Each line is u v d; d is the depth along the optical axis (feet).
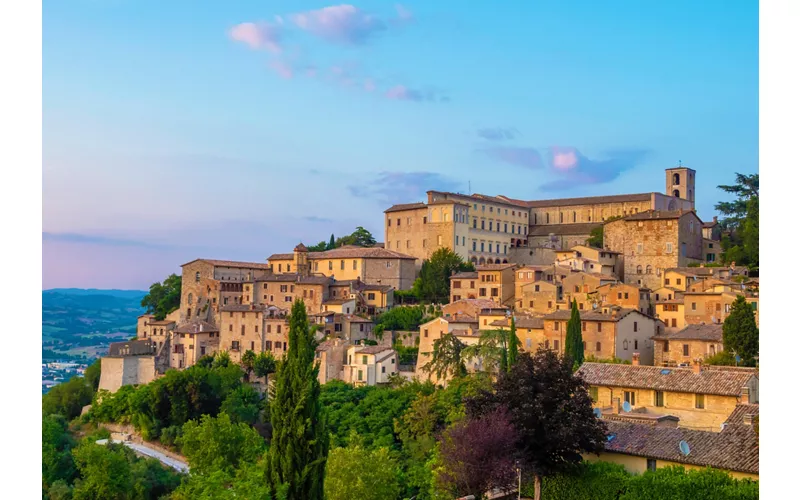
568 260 653.71
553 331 486.38
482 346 472.85
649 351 486.38
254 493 201.46
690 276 584.40
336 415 452.35
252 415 520.42
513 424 236.43
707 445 223.51
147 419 514.27
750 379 272.72
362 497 279.49
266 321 613.52
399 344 587.68
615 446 235.61
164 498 353.31
